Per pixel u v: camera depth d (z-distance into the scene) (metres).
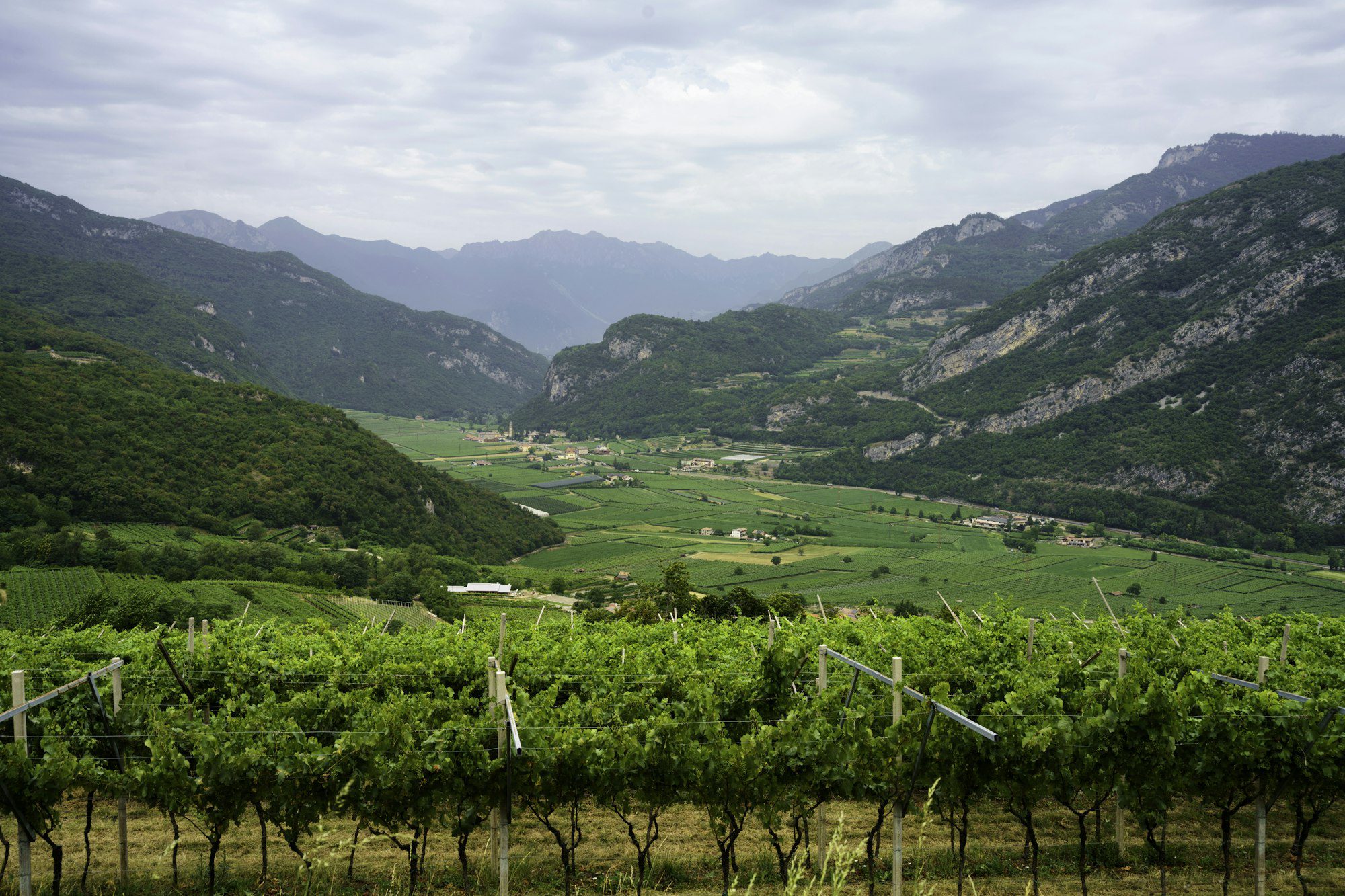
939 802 13.80
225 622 23.88
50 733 13.26
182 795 11.66
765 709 15.46
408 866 13.37
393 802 11.95
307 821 11.96
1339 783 11.80
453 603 63.62
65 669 16.05
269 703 14.05
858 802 16.56
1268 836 14.44
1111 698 12.03
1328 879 12.71
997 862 13.30
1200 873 12.96
